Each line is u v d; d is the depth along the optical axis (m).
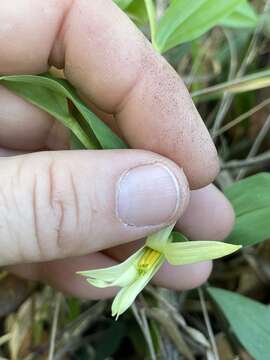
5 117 0.09
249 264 0.11
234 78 0.12
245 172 0.11
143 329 0.09
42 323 0.11
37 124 0.09
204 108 0.12
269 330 0.08
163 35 0.09
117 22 0.08
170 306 0.09
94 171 0.07
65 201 0.07
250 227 0.08
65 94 0.07
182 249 0.07
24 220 0.07
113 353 0.11
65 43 0.08
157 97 0.07
